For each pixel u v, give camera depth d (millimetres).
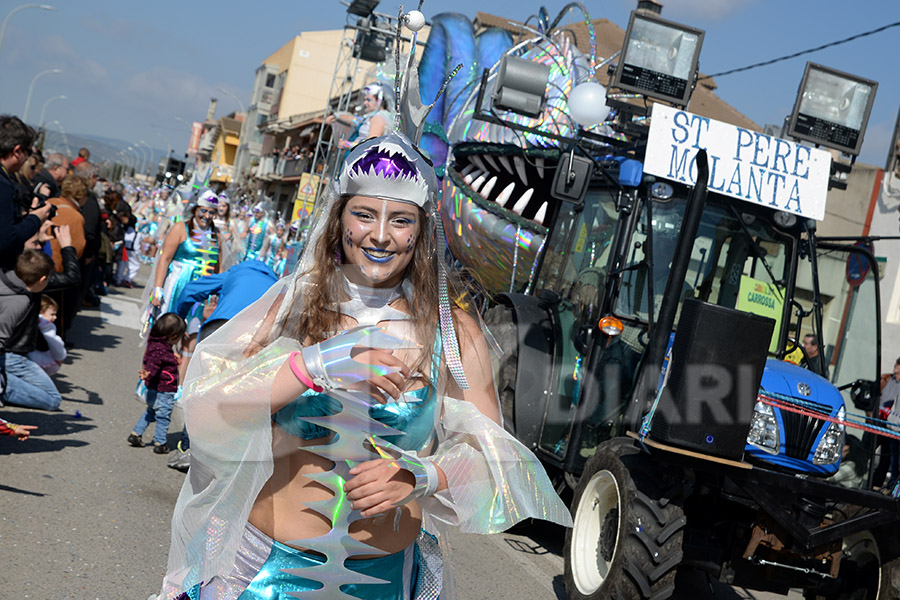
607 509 4844
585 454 5402
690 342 4188
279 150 54438
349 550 1966
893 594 4625
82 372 8617
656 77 5957
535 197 9086
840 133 6223
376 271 1959
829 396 5000
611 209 5875
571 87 8125
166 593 2023
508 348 6027
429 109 2213
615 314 5449
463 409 2018
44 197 6141
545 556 5734
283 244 19391
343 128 8172
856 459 5312
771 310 5578
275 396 1835
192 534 1969
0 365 5625
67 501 4867
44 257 5691
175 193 14227
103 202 13422
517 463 1999
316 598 1972
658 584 4383
